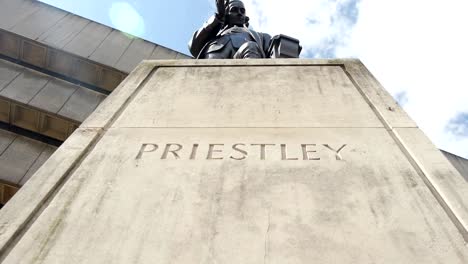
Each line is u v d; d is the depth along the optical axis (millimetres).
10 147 7766
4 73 9234
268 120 3637
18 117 8555
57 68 10133
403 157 3012
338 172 2824
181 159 3004
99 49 10477
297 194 2600
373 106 3891
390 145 3191
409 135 3312
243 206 2496
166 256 2129
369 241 2219
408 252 2143
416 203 2512
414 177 2768
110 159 3029
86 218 2426
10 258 2133
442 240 2215
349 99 4059
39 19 10719
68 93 9266
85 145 3193
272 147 3162
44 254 2162
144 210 2480
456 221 2359
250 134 3373
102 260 2115
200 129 3475
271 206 2496
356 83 4426
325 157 3018
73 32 10719
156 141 3277
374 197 2572
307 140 3270
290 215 2422
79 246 2213
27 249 2195
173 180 2758
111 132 3443
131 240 2246
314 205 2504
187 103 4012
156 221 2387
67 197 2619
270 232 2291
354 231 2295
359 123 3562
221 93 4246
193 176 2795
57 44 10133
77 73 10148
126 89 4367
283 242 2215
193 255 2135
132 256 2137
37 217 2439
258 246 2189
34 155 7773
